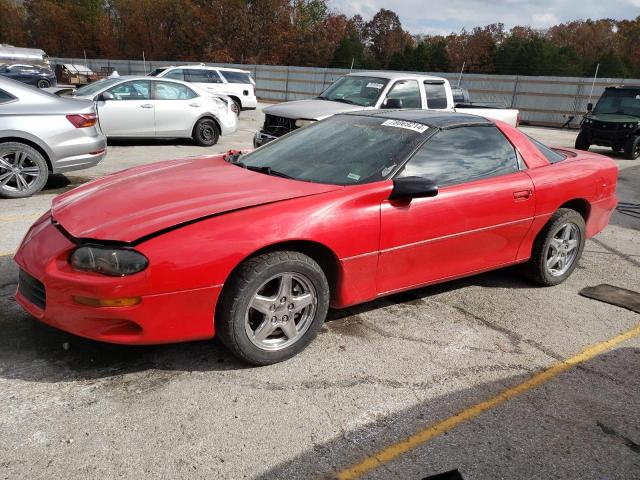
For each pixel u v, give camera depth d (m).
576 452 2.47
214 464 2.27
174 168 3.74
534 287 4.41
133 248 2.60
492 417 2.69
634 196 8.50
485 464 2.36
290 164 3.63
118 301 2.57
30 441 2.34
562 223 4.20
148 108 10.64
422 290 4.21
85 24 67.56
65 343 3.09
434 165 3.54
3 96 6.23
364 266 3.21
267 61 58.41
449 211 3.49
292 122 7.96
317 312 3.09
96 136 6.84
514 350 3.37
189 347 3.18
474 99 25.83
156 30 62.72
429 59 52.94
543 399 2.87
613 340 3.57
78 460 2.25
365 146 3.60
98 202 3.08
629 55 55.56
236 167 3.71
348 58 56.62
